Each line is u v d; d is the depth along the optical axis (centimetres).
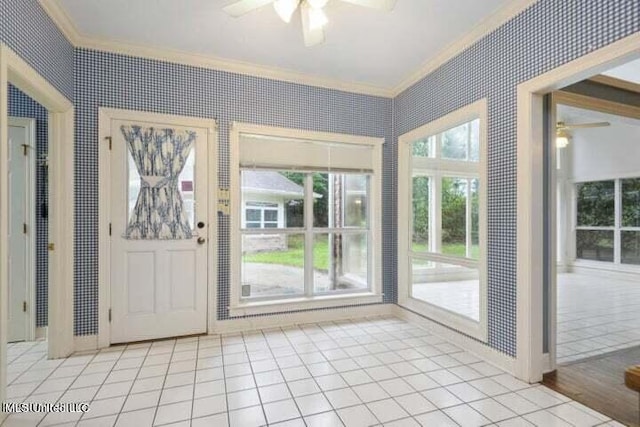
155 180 298
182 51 297
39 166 299
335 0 225
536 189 225
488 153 257
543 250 237
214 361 256
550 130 240
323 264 370
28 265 295
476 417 186
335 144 364
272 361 257
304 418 185
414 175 364
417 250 358
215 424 179
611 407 196
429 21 251
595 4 184
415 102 347
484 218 261
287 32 268
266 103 334
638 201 607
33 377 230
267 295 345
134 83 291
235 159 323
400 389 216
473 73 271
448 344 292
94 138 281
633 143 606
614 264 634
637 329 336
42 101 240
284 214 352
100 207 282
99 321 281
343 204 377
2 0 174
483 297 262
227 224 320
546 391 213
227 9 206
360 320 359
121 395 208
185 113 307
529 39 222
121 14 244
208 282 314
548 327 240
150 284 298
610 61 178
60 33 248
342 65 323
